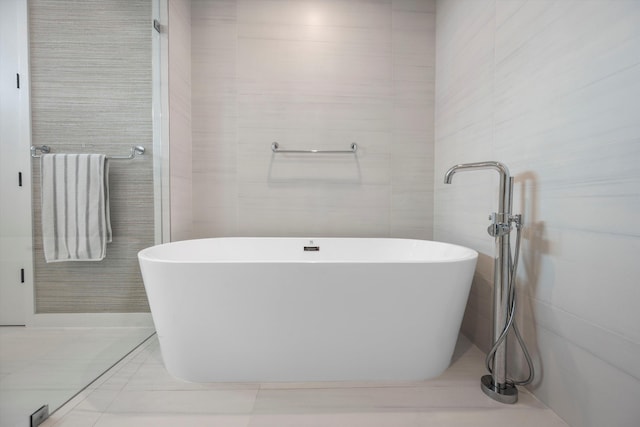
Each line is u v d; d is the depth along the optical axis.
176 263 1.12
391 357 1.21
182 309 1.16
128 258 1.59
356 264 1.13
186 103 1.90
